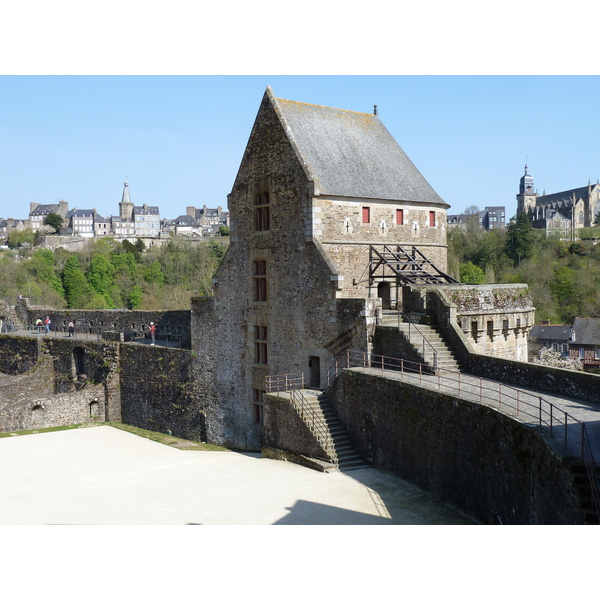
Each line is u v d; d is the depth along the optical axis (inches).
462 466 701.3
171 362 1336.1
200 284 3472.0
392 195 1144.2
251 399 1159.6
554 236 4143.7
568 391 770.8
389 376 864.3
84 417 1434.5
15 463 1009.5
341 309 992.2
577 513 481.4
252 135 1144.8
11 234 5910.4
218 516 702.5
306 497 758.5
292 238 1071.0
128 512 735.7
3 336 1758.1
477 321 1024.2
